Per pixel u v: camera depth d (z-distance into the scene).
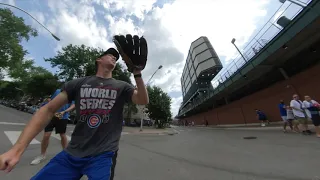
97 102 1.58
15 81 74.94
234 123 30.84
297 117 9.33
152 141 9.88
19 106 36.56
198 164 4.58
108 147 1.49
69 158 1.42
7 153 1.08
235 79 23.67
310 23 12.57
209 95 34.72
